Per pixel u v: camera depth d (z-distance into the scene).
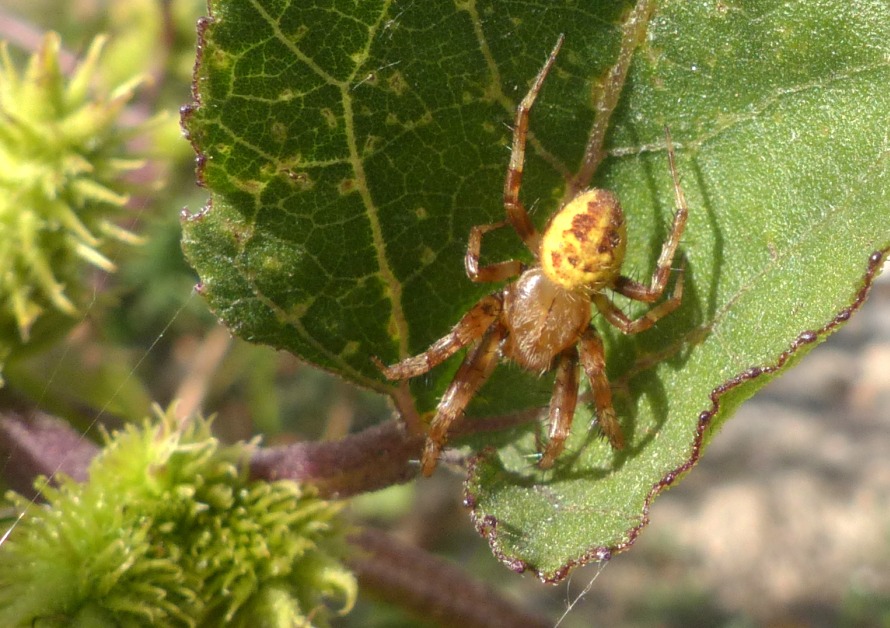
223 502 0.08
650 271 0.08
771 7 0.08
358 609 0.12
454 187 0.08
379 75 0.08
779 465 0.19
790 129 0.08
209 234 0.08
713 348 0.08
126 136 0.09
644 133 0.08
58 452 0.08
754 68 0.08
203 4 0.12
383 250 0.08
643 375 0.08
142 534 0.08
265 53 0.07
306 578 0.08
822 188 0.07
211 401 0.14
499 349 0.08
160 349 0.14
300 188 0.08
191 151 0.10
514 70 0.08
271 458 0.08
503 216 0.08
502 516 0.08
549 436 0.08
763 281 0.07
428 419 0.08
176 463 0.08
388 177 0.08
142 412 0.10
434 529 0.15
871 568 0.17
